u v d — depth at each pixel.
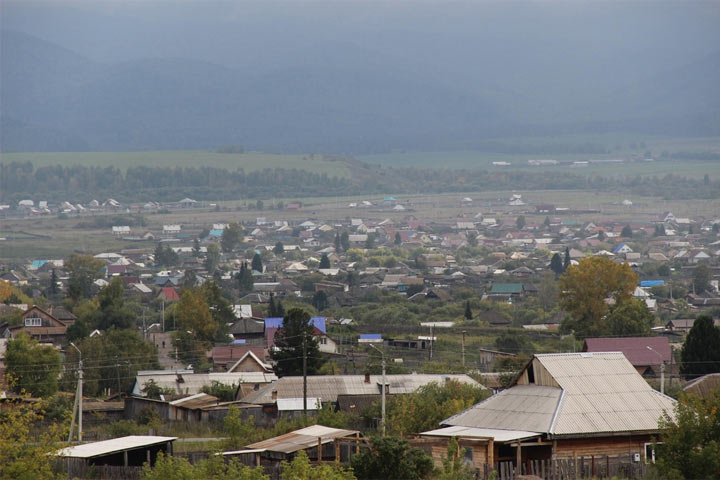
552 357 69.12
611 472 60.31
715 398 61.44
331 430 77.56
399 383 121.94
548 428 62.25
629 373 68.44
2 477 56.84
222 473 59.88
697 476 57.62
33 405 62.88
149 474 61.09
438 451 66.38
